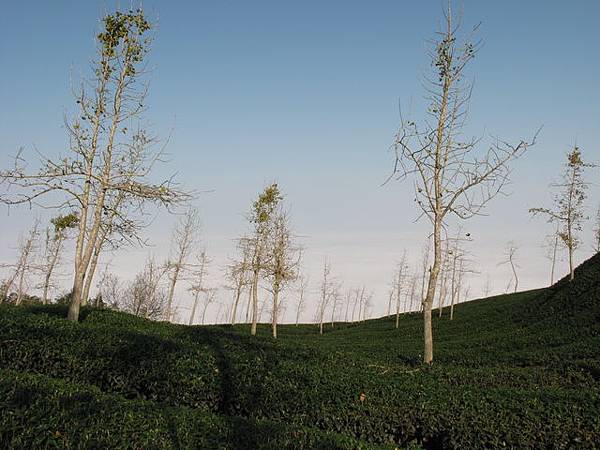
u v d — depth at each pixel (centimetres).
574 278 3538
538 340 2534
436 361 2362
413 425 1065
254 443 838
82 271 1766
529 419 1005
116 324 1983
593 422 974
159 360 1255
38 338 1325
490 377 1474
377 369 1436
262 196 3412
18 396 809
